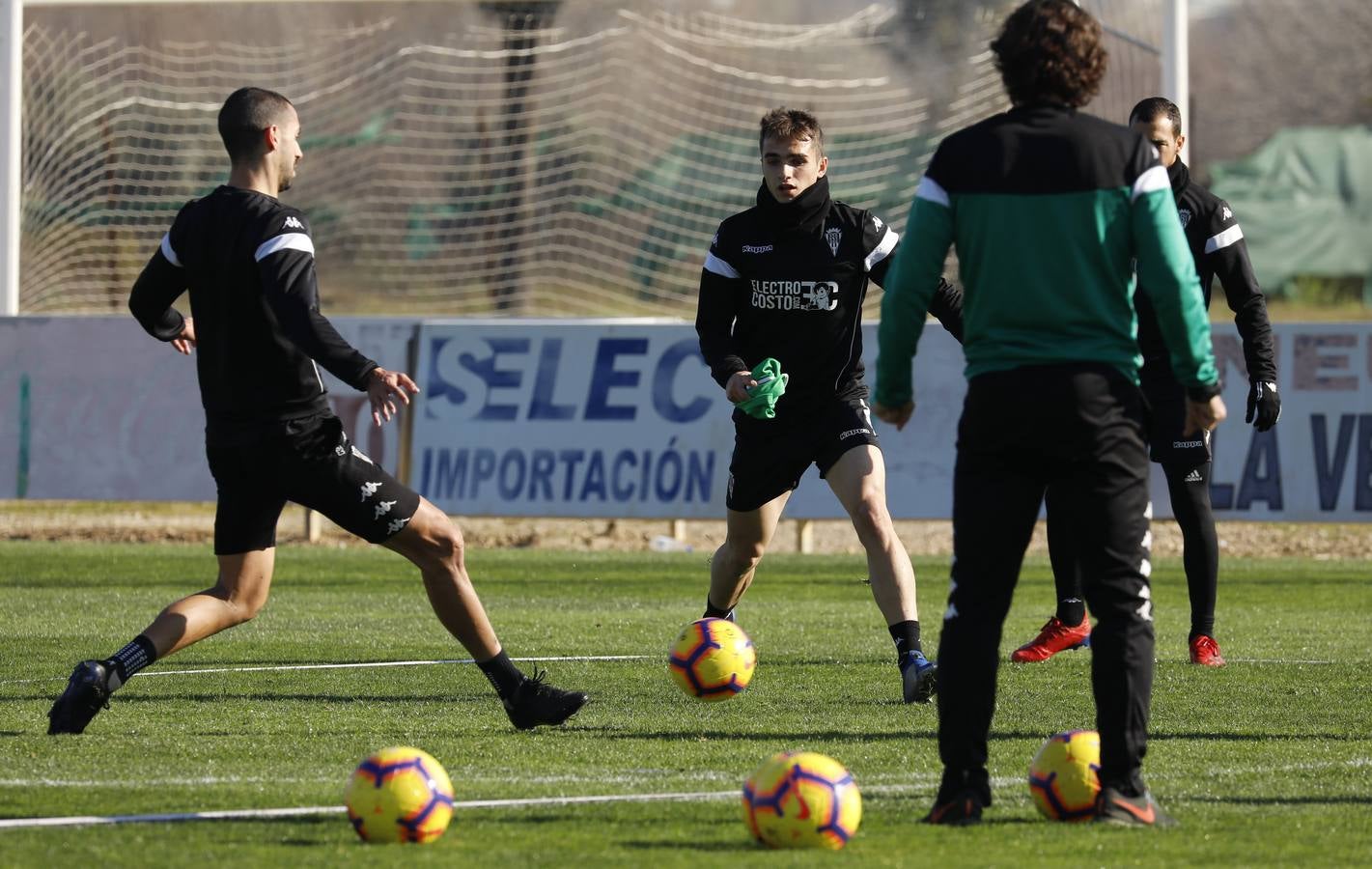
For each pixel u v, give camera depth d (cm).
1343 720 2009
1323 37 13625
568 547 4881
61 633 2928
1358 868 1243
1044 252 1331
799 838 1295
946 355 4562
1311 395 4400
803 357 2150
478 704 2153
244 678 2397
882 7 7875
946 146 1371
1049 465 1366
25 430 4981
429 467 4831
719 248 2159
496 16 7675
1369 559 4522
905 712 2081
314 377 1780
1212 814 1443
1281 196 12888
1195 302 1323
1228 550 4797
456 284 8500
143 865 1244
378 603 3475
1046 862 1252
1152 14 6188
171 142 7438
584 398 4762
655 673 2452
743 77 8219
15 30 5734
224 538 1861
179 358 4912
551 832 1366
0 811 1453
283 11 8569
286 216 1739
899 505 4553
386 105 8775
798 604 3484
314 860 1257
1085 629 2550
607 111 8362
